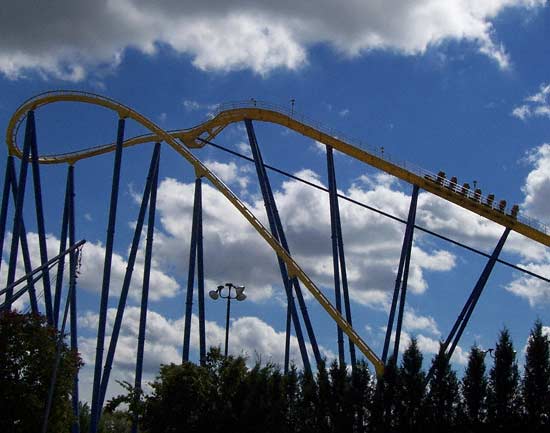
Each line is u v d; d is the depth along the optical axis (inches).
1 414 1935.3
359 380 1881.2
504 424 1663.4
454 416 1738.4
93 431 2214.6
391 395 1809.8
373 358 2162.9
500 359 1708.9
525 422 1647.4
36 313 2107.5
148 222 2501.2
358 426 1840.6
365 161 2442.2
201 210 2488.9
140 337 2381.9
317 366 1989.4
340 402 1860.2
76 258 1834.4
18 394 1945.1
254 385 2025.1
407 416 1774.1
